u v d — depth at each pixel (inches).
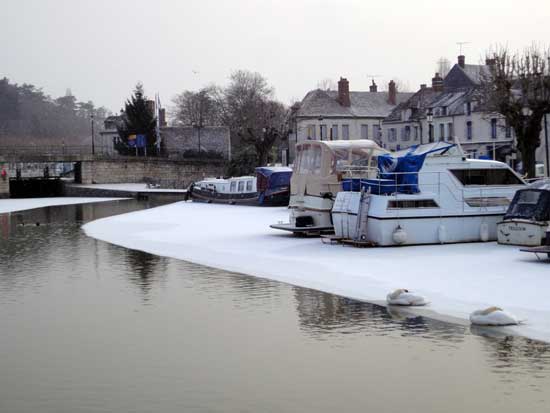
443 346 642.8
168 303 844.6
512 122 2294.5
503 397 521.0
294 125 4726.9
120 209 2623.0
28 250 1365.7
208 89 6875.0
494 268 1019.3
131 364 612.4
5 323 759.1
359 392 537.6
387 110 4761.3
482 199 1321.4
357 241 1285.7
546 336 665.6
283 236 1518.2
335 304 822.5
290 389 546.9
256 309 805.9
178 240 1493.6
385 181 1301.7
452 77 3976.4
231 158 4845.0
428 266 1052.5
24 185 3976.4
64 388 558.9
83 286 963.3
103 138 5831.7
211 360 619.8
